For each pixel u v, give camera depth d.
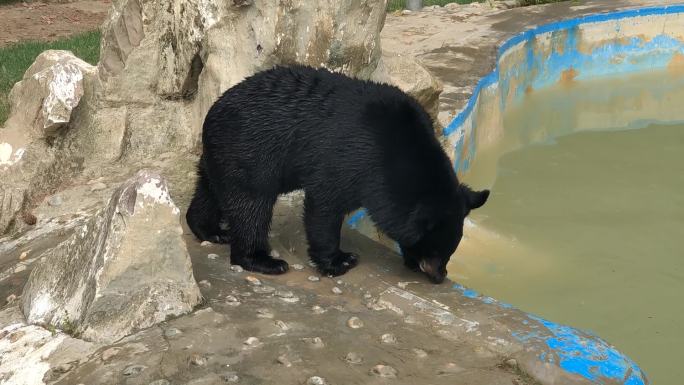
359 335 5.14
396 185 5.75
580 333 5.20
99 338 4.91
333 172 5.82
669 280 8.09
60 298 5.29
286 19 7.37
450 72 11.96
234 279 5.93
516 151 11.87
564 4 16.95
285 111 5.95
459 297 5.73
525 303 7.59
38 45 14.01
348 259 6.20
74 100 8.00
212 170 6.11
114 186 7.71
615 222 9.38
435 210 5.80
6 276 6.26
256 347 4.88
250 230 6.07
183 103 8.59
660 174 10.88
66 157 7.99
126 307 5.05
